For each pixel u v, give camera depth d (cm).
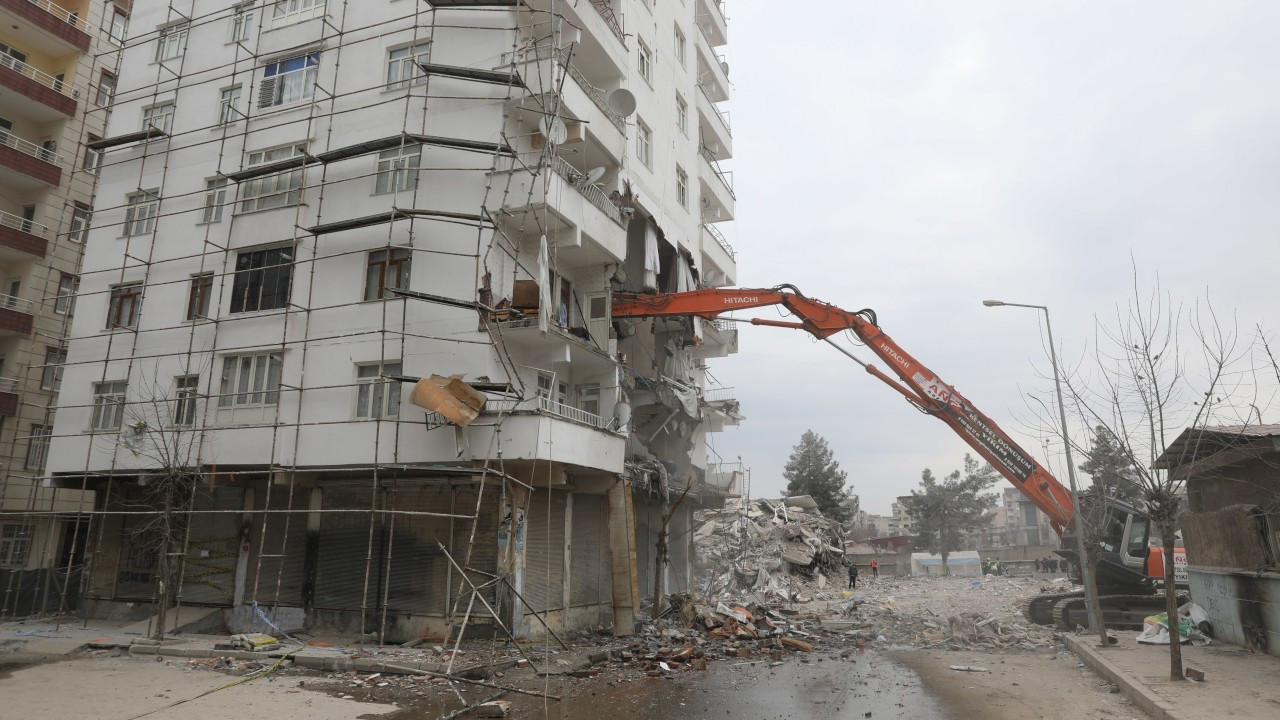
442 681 1388
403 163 2019
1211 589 1784
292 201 2131
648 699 1289
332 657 1520
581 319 2212
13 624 2109
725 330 3359
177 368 2155
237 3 2409
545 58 1934
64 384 2328
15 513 2394
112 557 2248
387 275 1966
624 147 2300
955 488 6844
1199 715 1019
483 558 1792
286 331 2016
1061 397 2030
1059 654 1767
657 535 2792
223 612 2011
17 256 2853
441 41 2058
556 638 1725
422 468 1753
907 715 1157
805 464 6688
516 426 1717
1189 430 1481
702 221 3134
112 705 1198
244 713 1154
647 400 2475
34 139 3056
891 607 2789
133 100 2527
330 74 2198
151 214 2367
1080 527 1970
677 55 3044
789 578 3534
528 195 1859
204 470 1969
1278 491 1439
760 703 1255
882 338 2198
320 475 1955
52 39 3041
